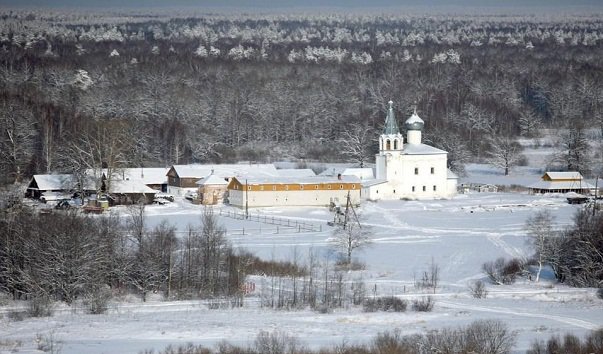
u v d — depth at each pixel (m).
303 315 163.62
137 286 181.00
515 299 182.38
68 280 175.62
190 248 189.50
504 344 137.38
